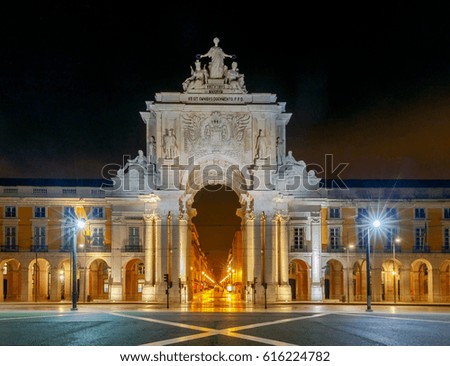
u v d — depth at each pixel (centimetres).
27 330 1725
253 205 3909
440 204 4344
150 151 4019
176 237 3884
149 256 3931
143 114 4034
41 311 2694
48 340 1472
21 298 4175
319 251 4075
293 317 2278
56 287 4197
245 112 3953
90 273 4344
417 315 2433
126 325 1900
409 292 4272
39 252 4191
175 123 3928
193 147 3931
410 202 4334
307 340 1483
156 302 3791
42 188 4259
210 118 3941
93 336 1566
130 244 4069
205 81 3962
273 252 3888
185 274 3900
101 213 4244
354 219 4316
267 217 3891
